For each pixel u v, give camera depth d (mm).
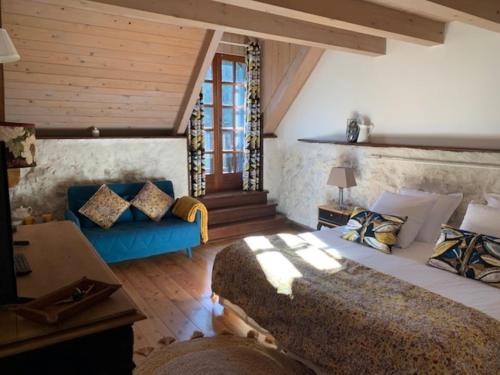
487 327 1851
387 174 4180
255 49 5395
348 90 4656
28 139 1730
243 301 2656
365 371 1849
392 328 1844
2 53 2037
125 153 4590
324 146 5012
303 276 2449
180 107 4699
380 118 4320
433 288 2352
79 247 1800
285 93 5281
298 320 2229
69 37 3416
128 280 3750
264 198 5789
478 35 3385
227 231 5113
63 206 4293
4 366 1085
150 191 4418
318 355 2082
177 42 3830
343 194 4758
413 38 3453
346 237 3328
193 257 4402
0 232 1119
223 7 3082
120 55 3762
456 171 3520
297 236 3367
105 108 4309
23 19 3137
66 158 4246
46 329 1091
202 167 5215
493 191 3262
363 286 2312
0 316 1158
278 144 5855
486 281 2418
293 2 2650
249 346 2598
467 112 3521
